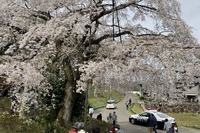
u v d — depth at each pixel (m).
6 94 12.42
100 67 9.07
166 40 10.84
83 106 13.32
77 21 10.23
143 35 11.81
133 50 9.92
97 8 10.84
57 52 11.02
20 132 10.81
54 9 11.38
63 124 11.50
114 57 10.04
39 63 10.52
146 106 34.75
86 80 9.47
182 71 9.42
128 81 10.31
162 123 20.58
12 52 10.97
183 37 11.66
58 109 12.62
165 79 9.85
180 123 25.78
